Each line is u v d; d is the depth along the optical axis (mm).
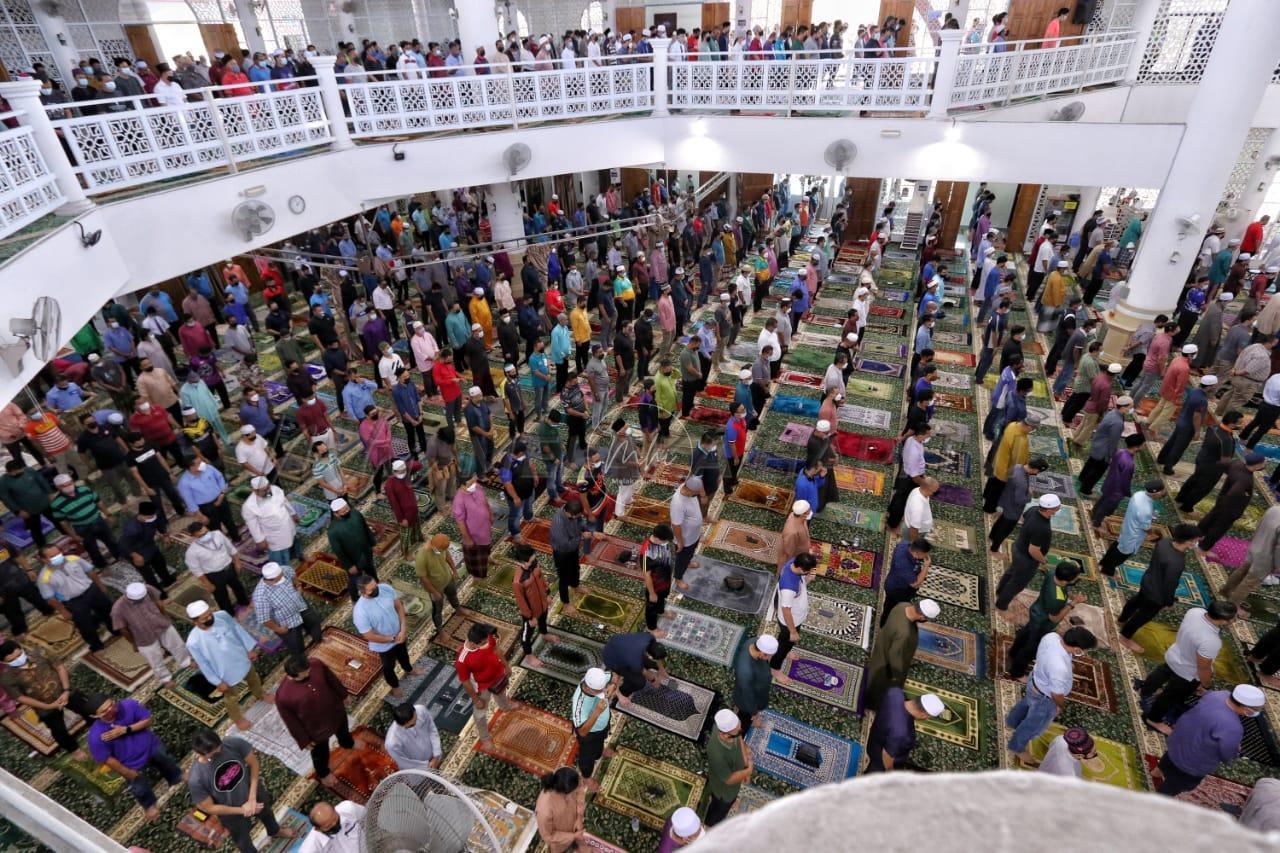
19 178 7004
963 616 7402
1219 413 10391
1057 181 12109
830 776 5902
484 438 9102
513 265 15922
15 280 5953
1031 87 13266
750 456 10102
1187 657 5730
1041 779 620
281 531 7320
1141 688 6473
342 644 7164
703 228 17297
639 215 17281
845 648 7082
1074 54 13672
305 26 20453
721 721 4641
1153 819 556
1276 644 6523
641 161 14117
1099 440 8609
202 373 10977
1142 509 7031
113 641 7215
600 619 7406
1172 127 11070
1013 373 9773
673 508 7066
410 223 18906
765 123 13305
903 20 18266
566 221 16906
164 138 8953
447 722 6371
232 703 6148
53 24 15758
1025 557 6766
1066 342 11445
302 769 5977
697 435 10531
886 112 13141
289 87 12945
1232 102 10148
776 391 11805
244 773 4836
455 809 3031
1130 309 11828
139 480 8422
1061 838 560
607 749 6137
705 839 613
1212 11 13930
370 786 5809
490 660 5730
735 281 13203
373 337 11695
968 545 8344
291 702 5242
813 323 14469
